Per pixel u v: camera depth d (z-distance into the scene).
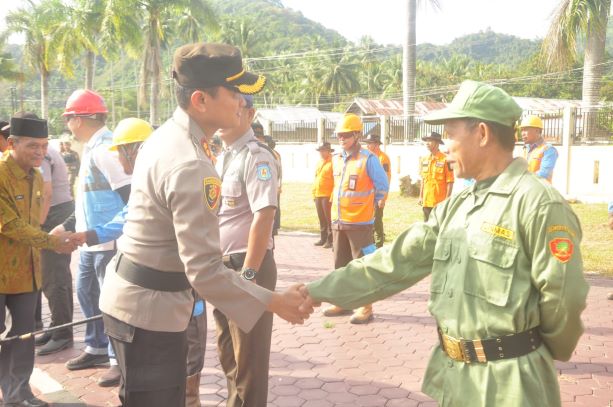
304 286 2.43
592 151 15.41
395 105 43.38
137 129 3.88
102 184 4.10
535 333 1.96
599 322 5.75
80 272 4.52
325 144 10.05
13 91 55.88
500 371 1.95
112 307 2.31
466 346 2.01
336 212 5.73
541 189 1.92
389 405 4.00
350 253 5.88
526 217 1.91
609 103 17.88
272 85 81.88
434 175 9.23
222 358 3.42
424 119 2.20
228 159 3.29
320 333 5.55
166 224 2.24
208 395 4.20
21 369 3.79
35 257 3.81
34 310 3.87
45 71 43.81
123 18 35.25
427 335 5.47
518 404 1.90
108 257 4.25
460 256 2.05
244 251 3.27
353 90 81.88
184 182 2.14
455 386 2.05
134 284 2.27
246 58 72.06
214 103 2.30
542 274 1.87
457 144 2.11
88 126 4.16
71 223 4.57
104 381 4.29
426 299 6.68
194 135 2.27
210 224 2.19
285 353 5.03
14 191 3.66
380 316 6.07
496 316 1.94
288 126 26.42
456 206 2.15
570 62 19.12
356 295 2.38
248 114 3.26
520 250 1.92
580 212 13.48
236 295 2.24
